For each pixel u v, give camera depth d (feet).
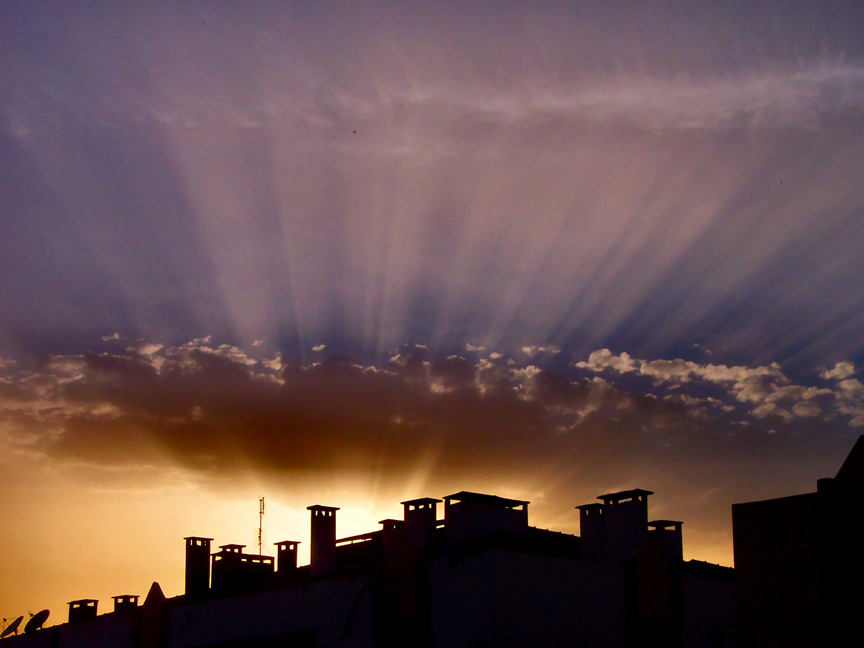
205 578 128.26
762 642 73.72
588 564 94.79
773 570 74.59
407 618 92.89
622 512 99.45
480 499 100.73
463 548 92.12
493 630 84.79
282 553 118.52
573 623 90.68
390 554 97.96
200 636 115.75
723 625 100.83
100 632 131.54
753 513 77.36
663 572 99.25
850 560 70.59
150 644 121.70
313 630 101.76
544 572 91.04
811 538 72.64
